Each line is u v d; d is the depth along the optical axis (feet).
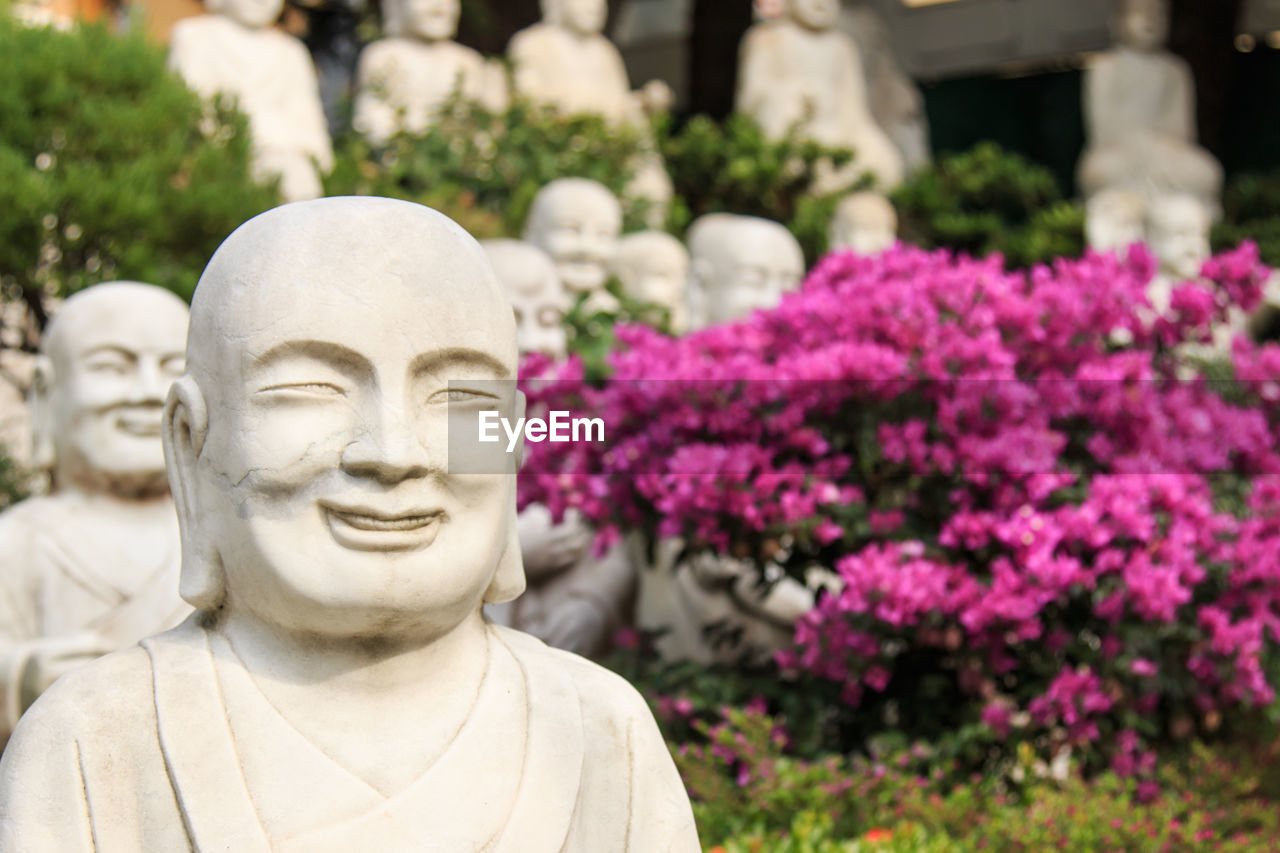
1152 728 13.84
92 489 14.44
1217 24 43.47
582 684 7.63
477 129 32.37
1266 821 13.47
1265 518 14.40
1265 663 14.67
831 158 36.24
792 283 24.91
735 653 17.16
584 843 7.31
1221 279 15.35
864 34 45.09
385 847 6.81
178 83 22.57
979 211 40.19
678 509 14.01
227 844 6.70
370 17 38.60
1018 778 14.16
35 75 20.94
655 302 25.89
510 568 7.72
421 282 7.13
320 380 7.04
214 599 7.33
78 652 13.30
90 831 6.87
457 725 7.22
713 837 12.87
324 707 7.11
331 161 30.91
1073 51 50.72
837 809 13.00
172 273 20.86
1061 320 14.75
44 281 20.77
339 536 6.98
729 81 41.14
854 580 13.37
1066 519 13.66
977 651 14.01
